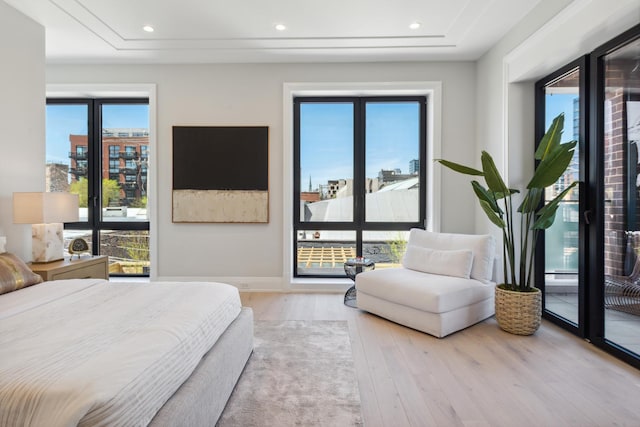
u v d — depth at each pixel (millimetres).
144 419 1060
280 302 3504
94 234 4254
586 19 2168
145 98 4160
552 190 2906
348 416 1620
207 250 3957
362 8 2764
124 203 4266
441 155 3840
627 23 2041
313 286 3918
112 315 1551
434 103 3811
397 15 2867
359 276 3154
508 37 3125
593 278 2420
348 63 3840
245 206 3906
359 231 4184
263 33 3174
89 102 4164
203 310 1678
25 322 1454
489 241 3051
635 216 2137
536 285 3074
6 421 945
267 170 3889
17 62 2744
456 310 2668
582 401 1748
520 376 2000
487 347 2400
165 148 3920
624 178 2209
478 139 3744
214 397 1499
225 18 2914
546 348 2375
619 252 2252
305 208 4203
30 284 2145
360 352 2322
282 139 3896
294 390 1838
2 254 2225
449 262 3051
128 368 1086
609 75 2320
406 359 2219
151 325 1429
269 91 3879
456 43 3371
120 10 2773
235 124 3902
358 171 4152
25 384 974
